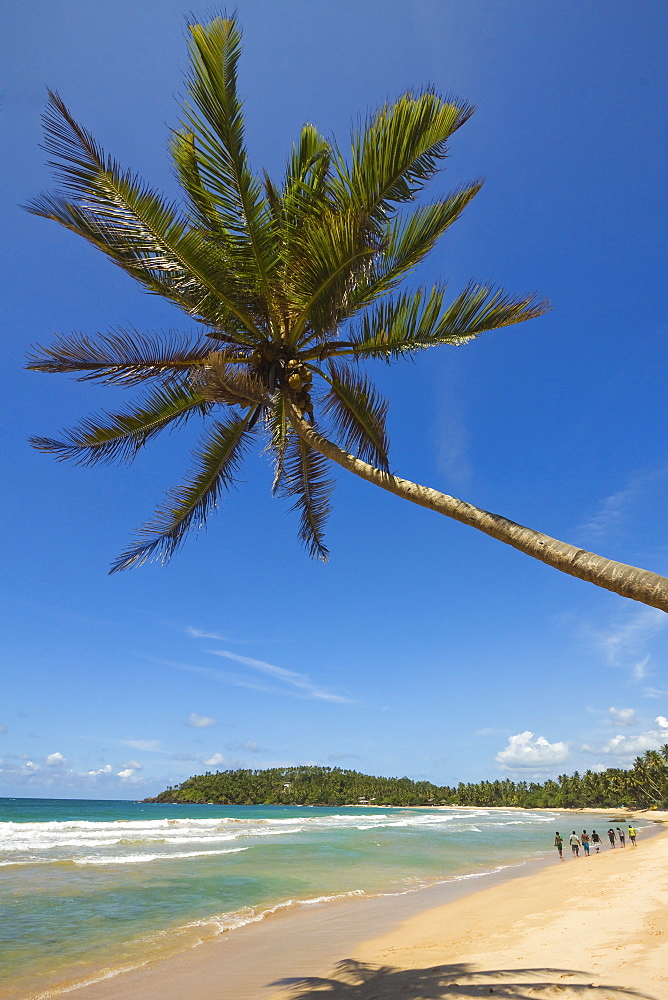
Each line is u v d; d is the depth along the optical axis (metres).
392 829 49.75
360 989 8.06
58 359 7.22
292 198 6.49
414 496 5.52
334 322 6.40
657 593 3.53
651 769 115.69
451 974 8.48
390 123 5.67
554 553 4.23
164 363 7.64
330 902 16.12
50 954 10.41
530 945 10.25
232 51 5.73
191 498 8.55
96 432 7.90
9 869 19.88
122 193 6.13
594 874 21.14
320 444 6.57
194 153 6.64
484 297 6.56
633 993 6.73
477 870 24.36
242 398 6.06
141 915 13.64
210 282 6.89
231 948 10.97
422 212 6.58
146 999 8.12
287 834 39.81
